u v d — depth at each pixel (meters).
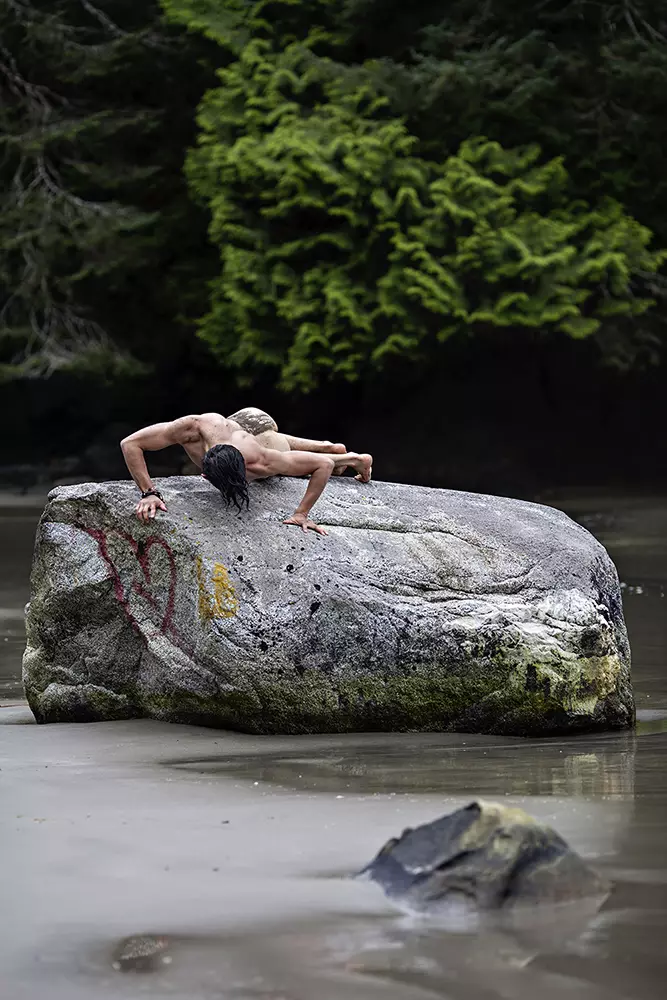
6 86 83.75
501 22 71.56
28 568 38.84
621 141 68.00
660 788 13.25
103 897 9.74
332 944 8.77
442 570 17.39
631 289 71.94
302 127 67.81
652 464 80.94
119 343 83.50
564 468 79.62
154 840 11.27
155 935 8.97
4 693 20.92
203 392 88.75
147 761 14.85
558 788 13.27
